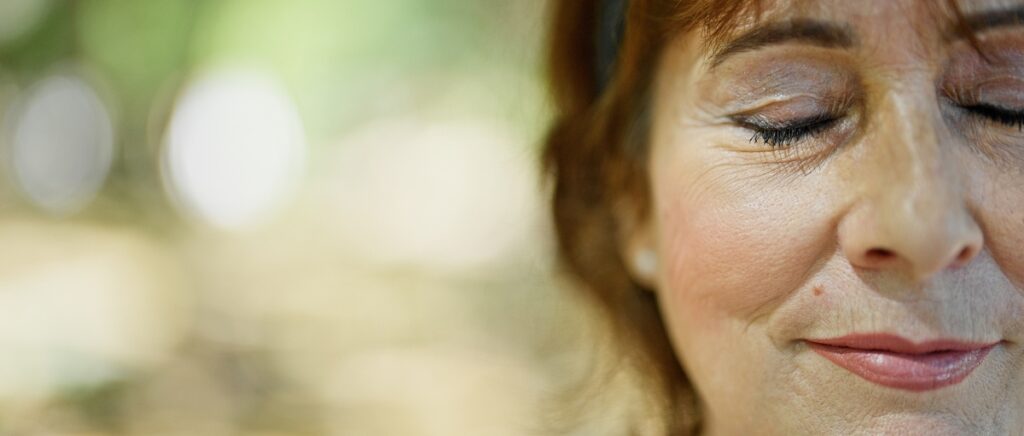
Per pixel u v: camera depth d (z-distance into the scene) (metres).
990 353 1.99
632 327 2.88
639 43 2.34
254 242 15.42
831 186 2.03
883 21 1.97
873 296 1.98
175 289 11.44
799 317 2.06
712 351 2.22
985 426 1.99
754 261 2.10
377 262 13.61
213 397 7.72
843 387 2.04
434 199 16.92
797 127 2.09
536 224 3.67
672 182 2.28
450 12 17.45
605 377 3.23
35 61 18.00
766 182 2.10
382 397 7.85
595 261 2.91
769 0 2.05
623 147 2.60
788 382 2.11
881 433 2.00
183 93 17.75
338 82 18.61
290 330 9.95
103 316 9.59
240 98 18.39
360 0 16.94
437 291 11.63
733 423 2.23
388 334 9.89
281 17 16.56
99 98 18.78
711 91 2.19
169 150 18.02
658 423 2.92
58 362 7.74
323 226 16.50
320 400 7.86
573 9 2.85
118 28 16.70
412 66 18.44
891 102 1.97
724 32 2.10
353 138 19.30
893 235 1.89
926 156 1.92
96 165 19.09
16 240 14.29
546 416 3.49
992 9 1.93
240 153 18.38
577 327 3.41
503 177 12.84
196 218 17.52
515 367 8.26
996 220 1.94
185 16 16.52
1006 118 1.98
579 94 2.87
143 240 15.06
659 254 2.43
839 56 2.02
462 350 9.16
